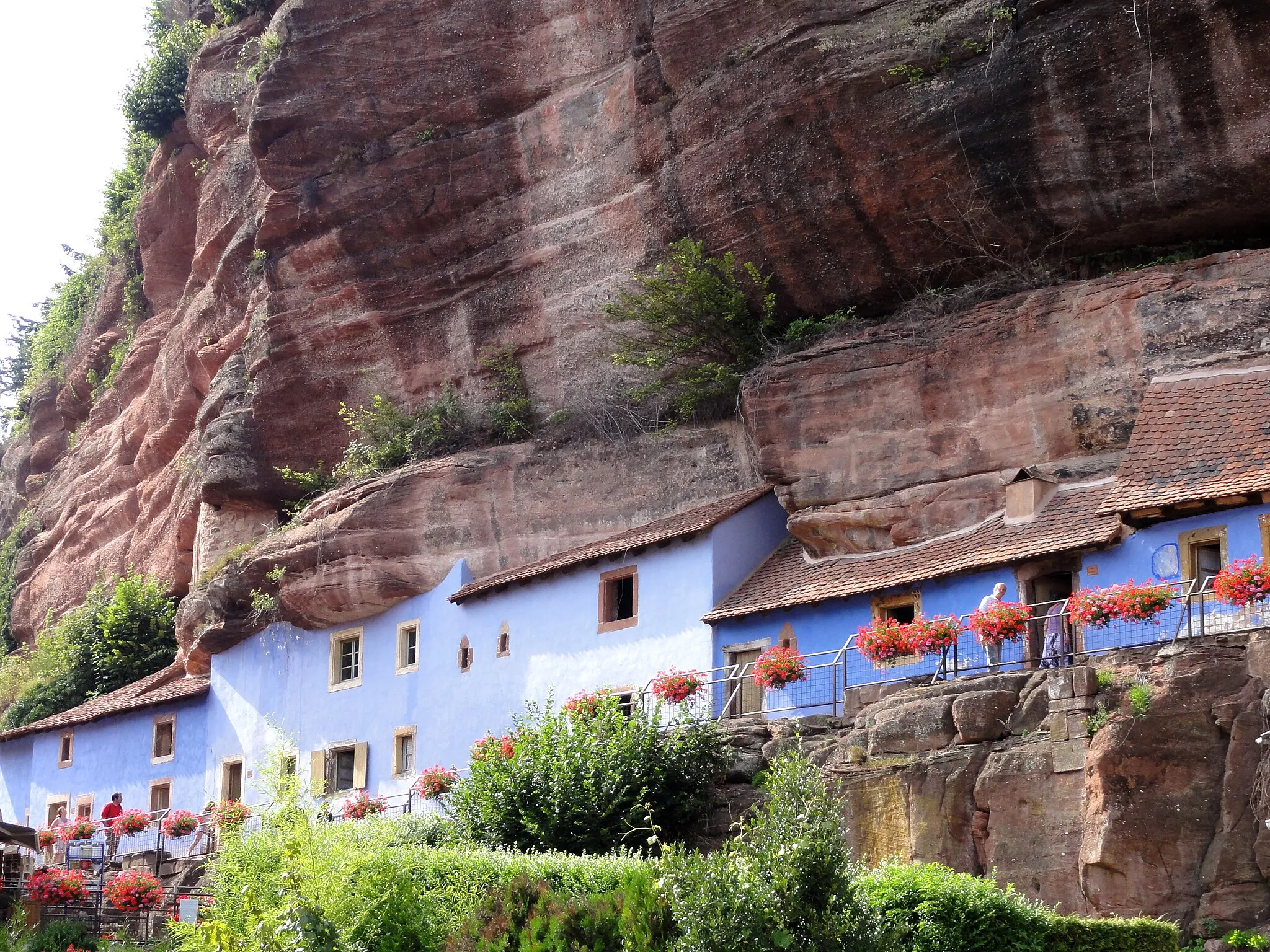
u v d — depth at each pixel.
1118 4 23.22
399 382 33.72
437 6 33.41
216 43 45.34
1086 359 23.22
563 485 30.06
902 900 15.45
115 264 54.44
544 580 28.95
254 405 35.69
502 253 32.16
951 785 18.84
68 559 50.44
